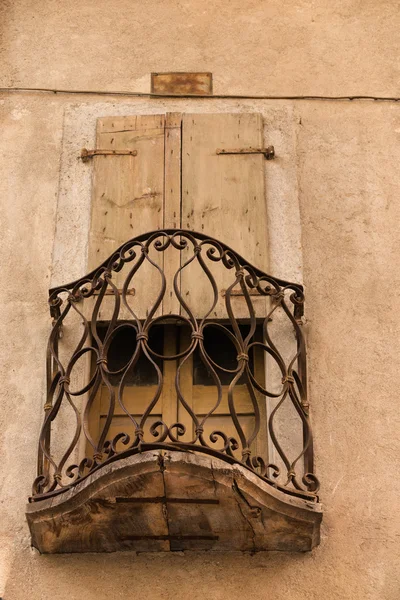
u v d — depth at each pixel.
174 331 9.28
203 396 9.02
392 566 8.06
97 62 10.79
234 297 9.23
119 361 9.23
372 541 8.18
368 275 9.47
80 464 8.05
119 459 7.67
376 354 9.05
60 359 9.03
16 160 10.15
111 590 8.00
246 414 8.93
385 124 10.38
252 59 10.80
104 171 9.95
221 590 7.98
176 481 7.66
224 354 9.23
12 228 9.74
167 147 10.07
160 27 11.01
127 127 10.22
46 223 9.77
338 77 10.69
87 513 7.89
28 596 8.00
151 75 10.69
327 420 8.72
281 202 9.84
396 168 10.09
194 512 7.91
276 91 10.58
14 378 8.98
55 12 11.10
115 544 8.16
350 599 7.92
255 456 8.68
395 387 8.88
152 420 8.95
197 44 10.91
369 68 10.76
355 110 10.47
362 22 11.06
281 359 8.45
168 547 8.19
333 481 8.45
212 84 10.63
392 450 8.58
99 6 11.09
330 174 10.03
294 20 11.06
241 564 8.12
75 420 8.77
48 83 10.64
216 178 9.89
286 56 10.83
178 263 9.38
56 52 10.85
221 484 7.67
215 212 9.70
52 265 9.55
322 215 9.78
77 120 10.38
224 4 11.09
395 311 9.27
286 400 8.80
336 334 9.13
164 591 7.98
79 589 8.02
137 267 8.50
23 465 8.56
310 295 9.34
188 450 7.66
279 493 7.87
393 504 8.34
